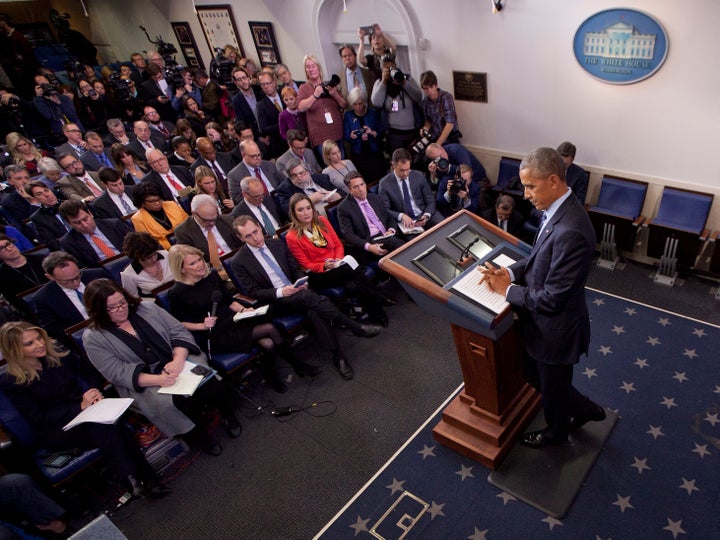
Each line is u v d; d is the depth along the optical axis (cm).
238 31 856
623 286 435
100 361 308
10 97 797
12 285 431
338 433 338
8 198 545
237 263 383
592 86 439
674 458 284
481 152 563
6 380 291
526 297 225
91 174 601
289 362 388
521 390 301
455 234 269
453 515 273
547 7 435
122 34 1201
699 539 245
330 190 518
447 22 518
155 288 368
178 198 509
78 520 308
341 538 273
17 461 304
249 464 327
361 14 638
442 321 421
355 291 410
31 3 1201
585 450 291
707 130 392
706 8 356
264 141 676
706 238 406
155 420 312
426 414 339
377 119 595
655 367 346
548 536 256
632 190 446
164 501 312
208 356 360
